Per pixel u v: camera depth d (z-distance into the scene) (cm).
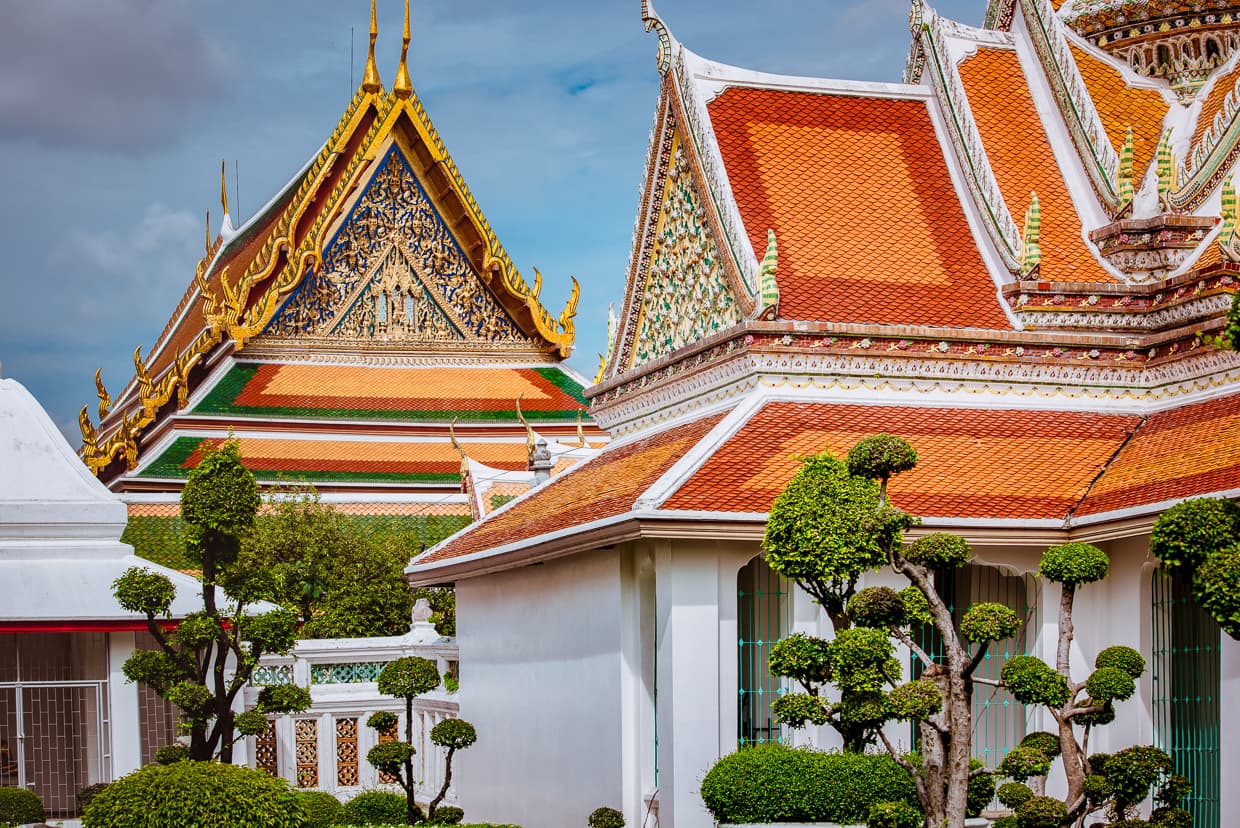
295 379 5659
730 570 2238
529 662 2784
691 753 2166
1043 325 2570
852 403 2478
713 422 2520
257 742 3334
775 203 2656
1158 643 2262
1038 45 2912
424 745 3406
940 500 2266
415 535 4956
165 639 2983
